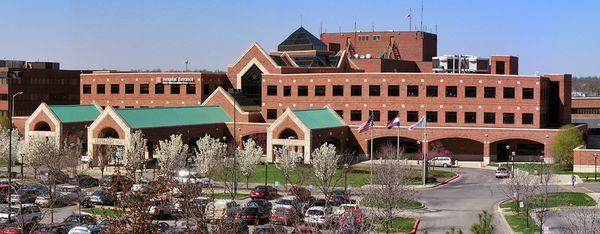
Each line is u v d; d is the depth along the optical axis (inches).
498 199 3319.4
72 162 3809.1
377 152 5241.1
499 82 5103.3
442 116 5177.2
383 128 5152.6
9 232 2268.7
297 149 4805.6
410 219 2701.8
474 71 6299.2
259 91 5866.1
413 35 7682.1
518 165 4485.7
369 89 5290.4
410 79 5206.7
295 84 5511.8
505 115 5103.3
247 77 5900.6
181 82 5856.3
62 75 7253.9
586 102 7386.8
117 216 1728.6
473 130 5024.6
